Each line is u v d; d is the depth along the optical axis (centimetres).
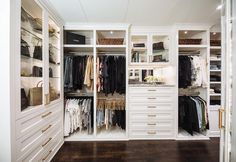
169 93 303
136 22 292
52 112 233
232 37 94
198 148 267
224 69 101
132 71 335
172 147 270
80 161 227
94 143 288
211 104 321
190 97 317
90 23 292
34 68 202
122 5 222
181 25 299
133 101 302
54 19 243
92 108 306
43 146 201
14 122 140
